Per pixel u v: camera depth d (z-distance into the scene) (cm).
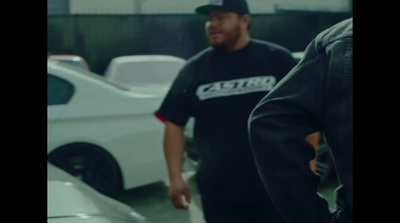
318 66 112
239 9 225
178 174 240
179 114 236
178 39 1805
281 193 112
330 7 1664
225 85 228
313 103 111
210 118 229
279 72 229
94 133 452
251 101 226
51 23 1742
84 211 179
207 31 231
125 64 821
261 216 224
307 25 1689
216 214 229
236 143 224
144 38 1789
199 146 233
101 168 457
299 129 113
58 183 199
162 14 1783
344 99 106
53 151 444
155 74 807
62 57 1116
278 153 112
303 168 111
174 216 441
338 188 115
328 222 112
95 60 1772
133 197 492
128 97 468
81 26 1756
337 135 107
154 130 469
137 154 463
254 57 228
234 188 224
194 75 232
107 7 1761
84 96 457
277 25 1695
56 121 446
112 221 182
